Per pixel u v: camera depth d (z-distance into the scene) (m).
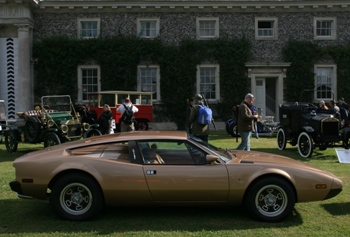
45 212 6.07
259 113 21.69
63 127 12.82
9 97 23.58
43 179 5.47
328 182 5.55
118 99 18.64
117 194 5.44
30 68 23.69
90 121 16.08
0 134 17.25
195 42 24.17
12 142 13.68
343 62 24.69
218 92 24.33
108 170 5.44
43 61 23.81
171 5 24.08
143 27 24.47
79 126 13.32
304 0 24.27
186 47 24.20
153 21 24.42
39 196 5.59
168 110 24.19
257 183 5.49
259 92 24.83
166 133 6.11
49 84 23.89
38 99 23.89
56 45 23.86
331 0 24.31
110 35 24.19
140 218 5.73
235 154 6.41
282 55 24.64
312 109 12.57
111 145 5.76
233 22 24.53
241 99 24.36
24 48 23.06
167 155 5.66
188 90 24.20
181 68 24.20
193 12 24.45
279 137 13.95
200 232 5.13
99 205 5.51
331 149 13.68
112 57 23.98
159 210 6.12
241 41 24.39
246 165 5.55
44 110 13.66
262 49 24.58
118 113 18.19
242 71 24.42
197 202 5.52
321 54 24.59
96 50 23.97
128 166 5.47
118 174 5.43
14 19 22.94
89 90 24.16
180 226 5.38
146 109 19.50
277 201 5.57
